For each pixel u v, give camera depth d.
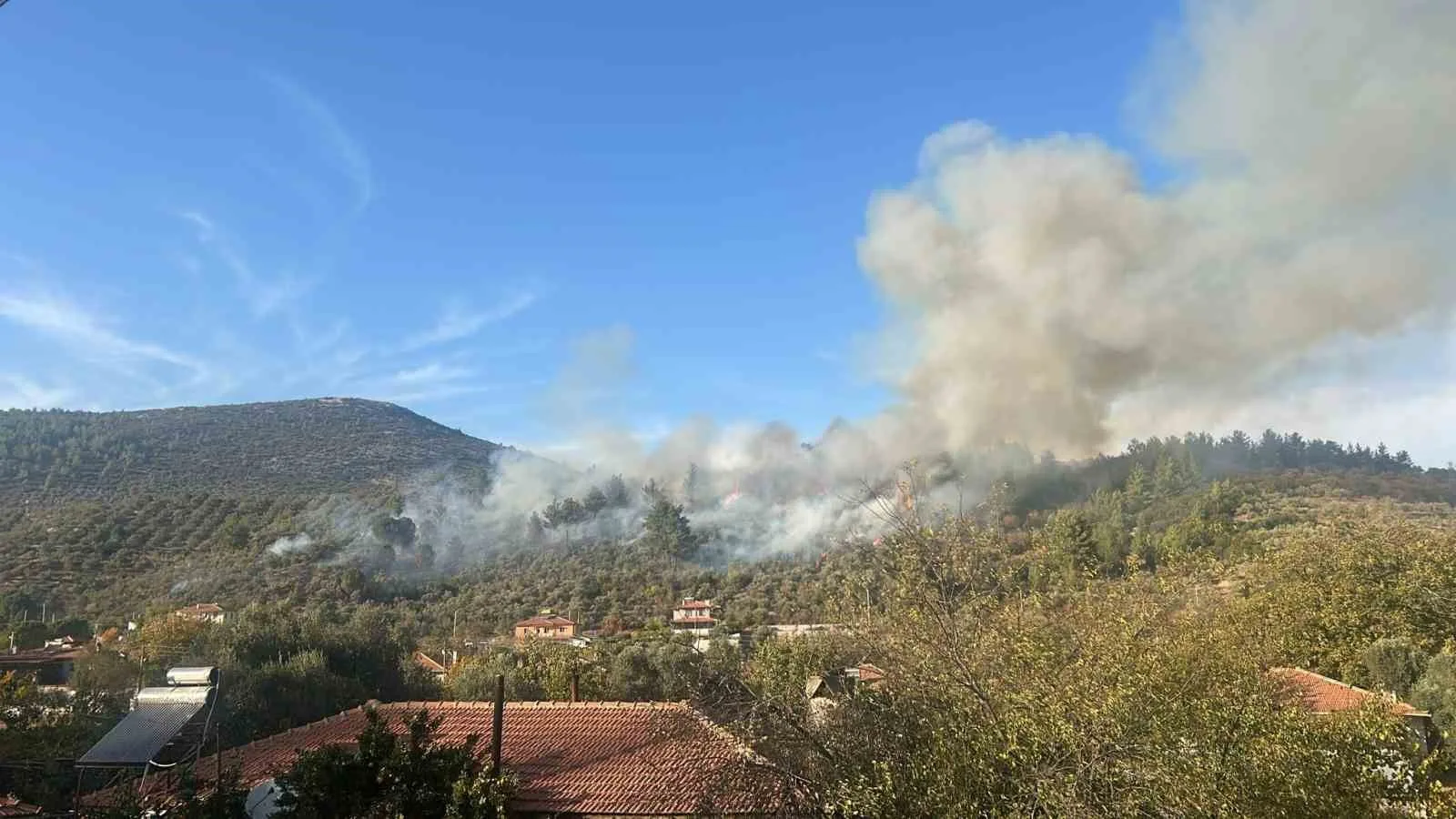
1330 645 33.06
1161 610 13.07
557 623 76.00
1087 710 10.31
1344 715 10.66
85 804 16.86
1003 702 11.05
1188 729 10.49
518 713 20.53
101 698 23.08
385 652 42.81
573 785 16.77
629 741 18.64
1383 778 10.02
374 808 13.70
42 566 77.06
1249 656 12.88
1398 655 30.88
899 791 10.57
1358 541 35.50
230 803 14.15
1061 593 13.78
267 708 29.59
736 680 13.73
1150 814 9.61
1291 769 9.52
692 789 15.91
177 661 34.44
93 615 66.06
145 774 16.19
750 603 77.38
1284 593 33.41
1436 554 34.12
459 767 14.76
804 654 14.28
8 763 18.61
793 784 12.20
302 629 40.88
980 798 10.23
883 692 12.04
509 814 15.46
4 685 23.30
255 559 90.31
